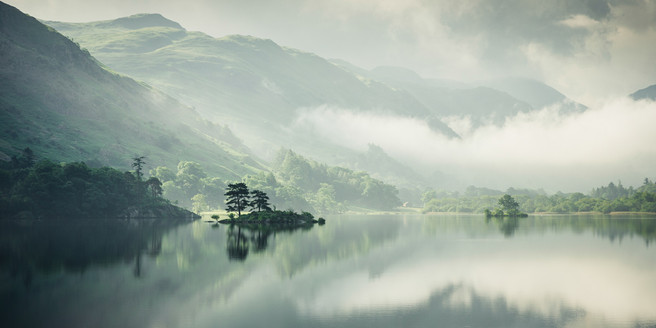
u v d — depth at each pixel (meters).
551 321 44.97
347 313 46.69
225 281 60.31
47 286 54.78
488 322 44.38
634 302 52.34
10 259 74.38
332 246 103.69
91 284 56.25
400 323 43.72
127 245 95.94
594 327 43.16
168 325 41.16
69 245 94.25
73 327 39.66
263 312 46.19
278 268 71.38
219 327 40.91
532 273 70.19
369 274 68.25
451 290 57.78
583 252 95.62
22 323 40.44
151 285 56.50
